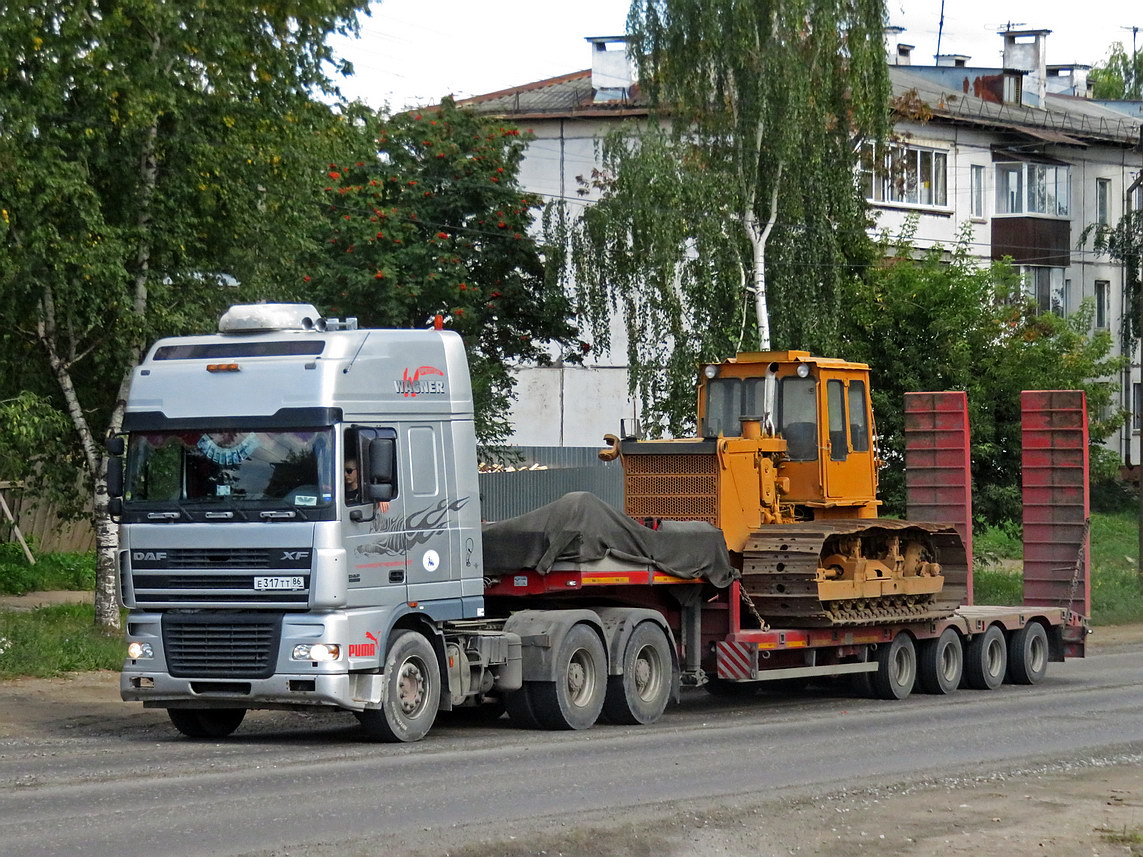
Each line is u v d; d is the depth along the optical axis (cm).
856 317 4162
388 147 4647
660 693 2114
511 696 1991
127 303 2781
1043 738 1916
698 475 2305
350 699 1750
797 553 2269
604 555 2044
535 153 6209
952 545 2658
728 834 1236
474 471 1959
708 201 4131
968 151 6625
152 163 2864
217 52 2781
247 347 1828
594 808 1335
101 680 2489
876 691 2511
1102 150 7225
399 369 1861
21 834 1184
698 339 4200
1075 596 2958
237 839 1173
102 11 2733
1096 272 7200
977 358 4162
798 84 4094
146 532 1805
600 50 6297
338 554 1742
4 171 2573
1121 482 7075
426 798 1373
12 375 3006
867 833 1259
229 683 1772
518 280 4669
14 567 4041
